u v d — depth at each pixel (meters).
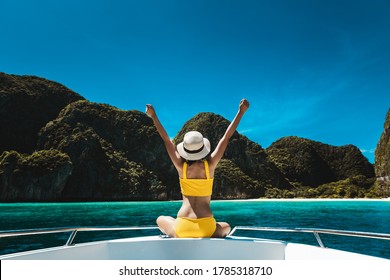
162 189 63.47
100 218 19.36
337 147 103.06
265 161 80.06
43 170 52.38
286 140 102.38
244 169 76.38
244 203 43.78
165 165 68.44
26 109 63.34
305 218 19.64
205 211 2.02
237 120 2.10
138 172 63.88
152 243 1.77
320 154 101.94
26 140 61.22
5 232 1.72
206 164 2.03
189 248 1.76
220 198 65.69
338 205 35.50
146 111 2.14
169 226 2.13
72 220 18.12
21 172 51.22
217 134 82.38
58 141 59.38
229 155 76.62
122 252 1.77
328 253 1.63
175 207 33.38
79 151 58.16
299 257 1.68
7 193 50.25
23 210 27.14
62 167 53.16
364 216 20.78
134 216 21.14
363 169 99.00
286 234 9.85
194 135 1.99
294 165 94.25
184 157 2.02
